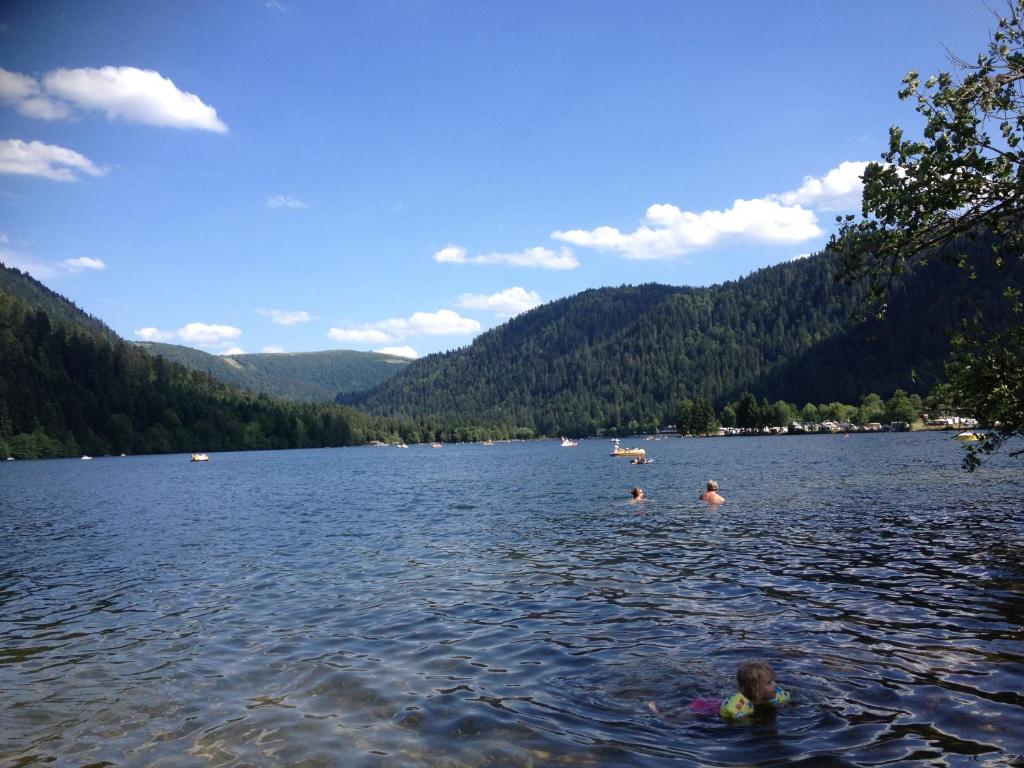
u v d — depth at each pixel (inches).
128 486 2373.3
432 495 1653.5
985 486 1277.1
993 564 601.6
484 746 279.0
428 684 356.2
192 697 348.2
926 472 1679.4
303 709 326.6
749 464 2423.7
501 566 680.4
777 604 492.7
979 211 481.7
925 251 517.3
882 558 646.5
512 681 356.2
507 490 1723.7
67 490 2212.1
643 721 301.4
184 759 276.4
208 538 976.3
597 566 661.3
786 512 1024.9
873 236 504.7
